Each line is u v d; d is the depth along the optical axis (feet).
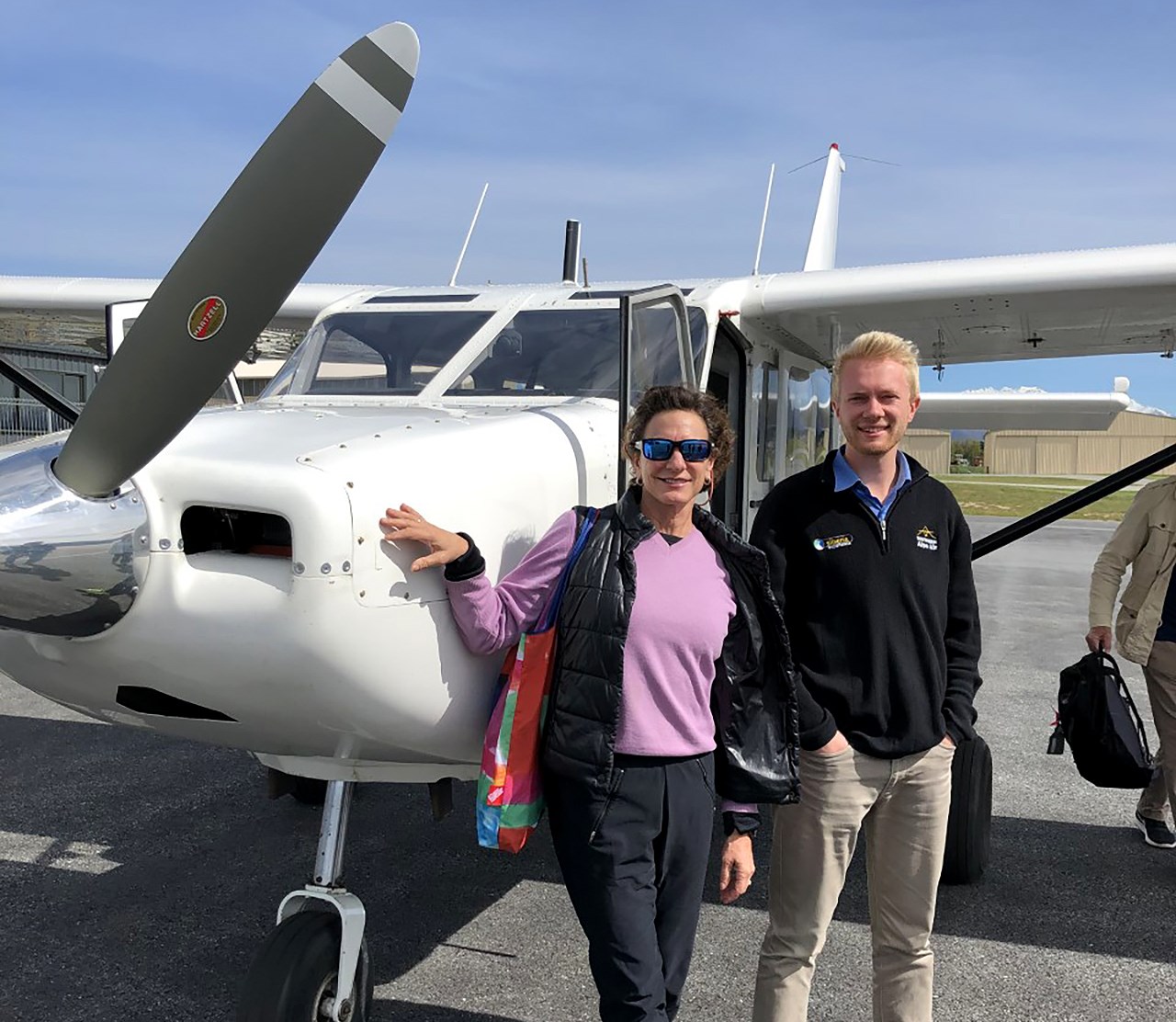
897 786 7.32
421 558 6.66
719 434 7.06
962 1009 9.07
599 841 6.50
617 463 9.44
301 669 6.40
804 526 7.19
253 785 14.76
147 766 15.52
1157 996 9.34
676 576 6.71
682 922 6.88
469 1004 9.13
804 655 7.27
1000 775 15.69
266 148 6.06
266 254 6.15
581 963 9.89
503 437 8.35
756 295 14.26
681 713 6.63
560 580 6.87
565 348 11.39
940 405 33.86
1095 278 13.69
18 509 6.29
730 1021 8.89
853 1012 9.03
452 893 11.43
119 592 6.42
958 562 7.48
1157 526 11.39
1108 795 14.84
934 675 7.14
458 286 13.84
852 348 7.18
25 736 16.88
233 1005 9.07
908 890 7.40
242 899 11.15
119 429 6.24
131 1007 8.98
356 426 7.73
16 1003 9.00
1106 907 11.18
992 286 13.92
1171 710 11.59
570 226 17.54
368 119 6.11
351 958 7.36
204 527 6.77
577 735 6.52
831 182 28.68
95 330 20.01
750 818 7.14
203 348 6.19
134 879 11.61
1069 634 28.27
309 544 6.28
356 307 12.66
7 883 11.39
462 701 7.20
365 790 14.76
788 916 7.33
